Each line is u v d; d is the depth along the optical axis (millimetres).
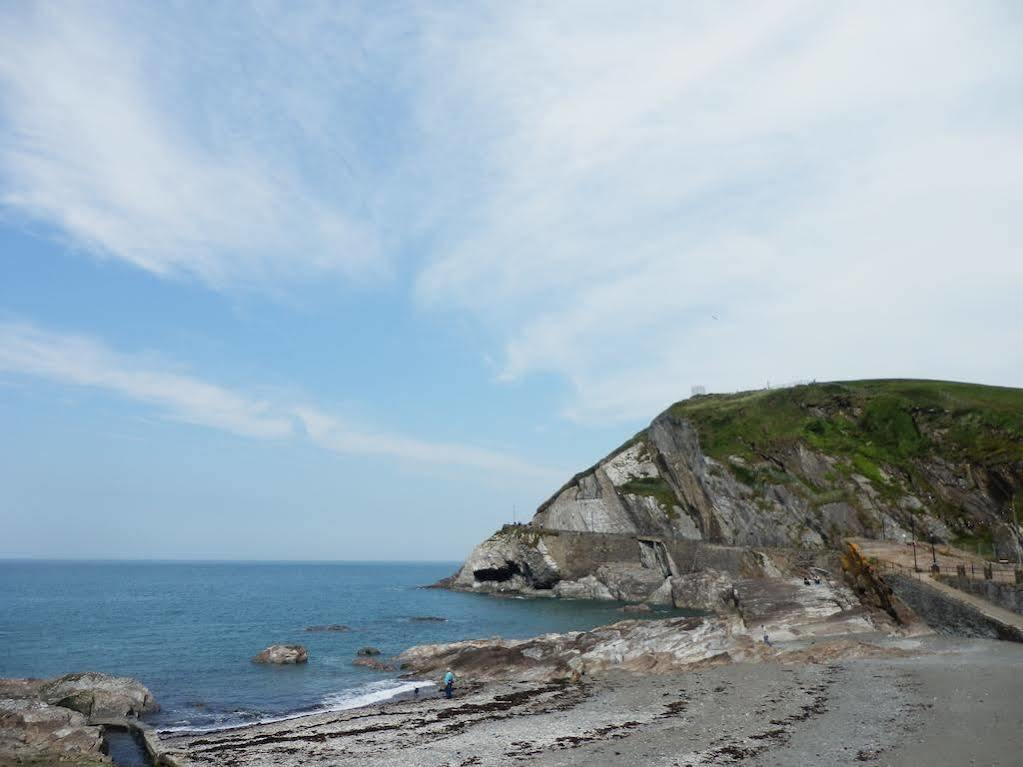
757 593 59469
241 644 64938
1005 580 46406
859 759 21328
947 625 46000
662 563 99812
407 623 79875
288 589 168125
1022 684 29906
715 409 108562
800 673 36531
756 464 96000
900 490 81125
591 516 117062
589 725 28516
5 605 113688
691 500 104625
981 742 22062
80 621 86750
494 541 122625
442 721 31281
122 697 36938
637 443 121438
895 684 31969
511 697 36094
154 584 196500
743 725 26656
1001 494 71562
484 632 71312
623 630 49188
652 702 32281
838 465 87438
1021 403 80750
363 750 26656
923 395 90875
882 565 56531
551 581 111812
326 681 46469
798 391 103812
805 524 86188
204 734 31969
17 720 29672
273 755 26562
